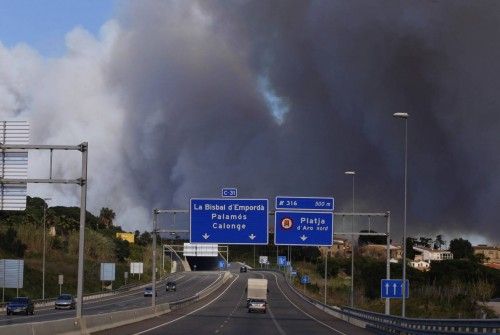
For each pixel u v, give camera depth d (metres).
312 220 49.28
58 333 29.55
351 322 59.16
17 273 76.31
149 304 91.06
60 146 28.80
